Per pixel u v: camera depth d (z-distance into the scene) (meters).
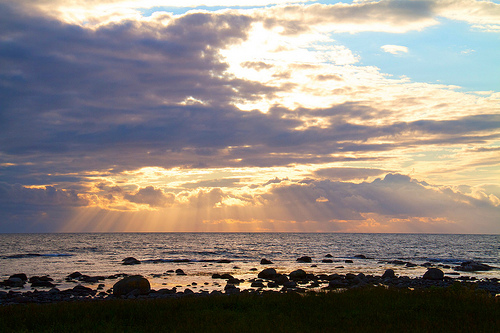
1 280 40.81
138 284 30.20
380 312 17.02
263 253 87.56
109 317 16.66
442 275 40.12
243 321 15.23
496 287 33.88
